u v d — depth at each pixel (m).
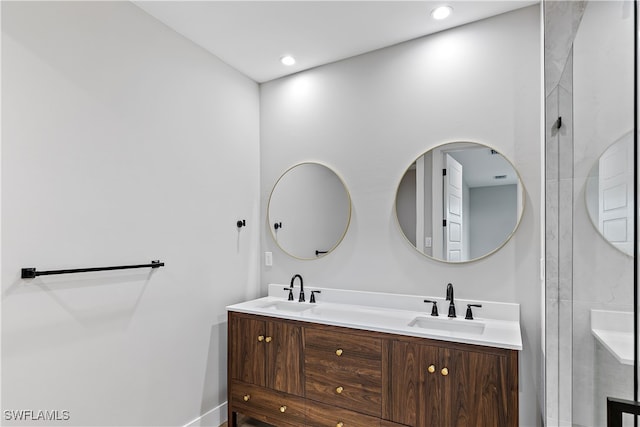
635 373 0.70
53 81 1.67
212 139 2.58
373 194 2.54
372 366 1.94
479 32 2.23
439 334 1.78
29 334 1.56
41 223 1.61
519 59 2.12
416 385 1.82
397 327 1.92
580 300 1.18
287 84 2.95
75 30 1.76
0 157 1.48
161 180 2.19
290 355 2.21
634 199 0.71
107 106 1.90
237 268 2.76
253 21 2.21
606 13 0.90
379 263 2.50
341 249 2.65
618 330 0.80
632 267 0.72
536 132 2.07
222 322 2.61
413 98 2.42
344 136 2.67
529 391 2.03
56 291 1.66
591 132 1.04
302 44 2.48
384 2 2.04
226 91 2.72
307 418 2.13
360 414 1.97
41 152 1.62
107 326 1.87
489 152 2.18
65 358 1.69
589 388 1.07
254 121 3.01
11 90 1.52
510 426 1.62
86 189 1.79
